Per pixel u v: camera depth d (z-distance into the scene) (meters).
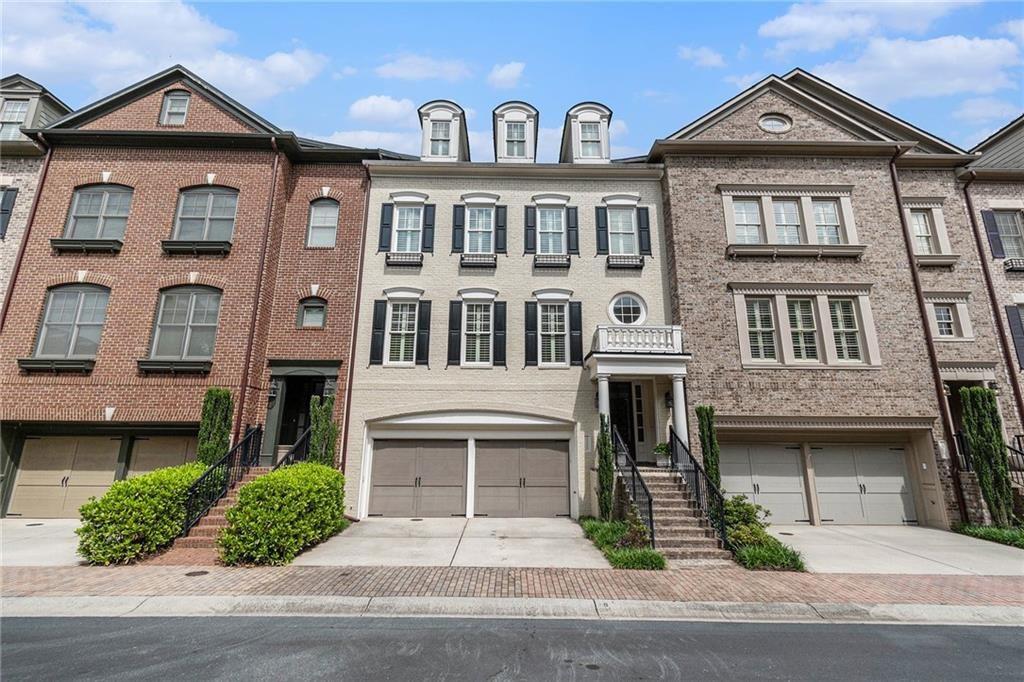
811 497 13.40
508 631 5.86
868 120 16.41
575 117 16.73
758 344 13.99
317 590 7.00
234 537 8.42
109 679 4.56
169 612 6.36
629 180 15.66
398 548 9.67
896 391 13.47
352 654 5.15
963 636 5.87
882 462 13.74
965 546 10.58
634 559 8.53
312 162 15.58
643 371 12.80
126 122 15.02
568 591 7.10
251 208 14.31
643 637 5.71
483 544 10.08
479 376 13.98
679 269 14.30
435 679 4.63
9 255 14.12
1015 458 12.96
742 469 13.59
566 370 14.05
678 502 10.76
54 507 12.69
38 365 12.84
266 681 4.53
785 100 15.79
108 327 13.22
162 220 14.19
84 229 14.18
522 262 14.89
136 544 8.54
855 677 4.76
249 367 13.02
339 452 13.27
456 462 13.77
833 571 8.48
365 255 14.87
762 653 5.30
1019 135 16.80
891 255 14.48
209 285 13.64
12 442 12.90
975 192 15.43
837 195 14.96
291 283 14.42
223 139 14.61
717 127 15.55
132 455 13.02
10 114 15.55
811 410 13.31
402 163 15.24
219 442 11.73
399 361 14.18
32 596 6.65
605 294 14.70
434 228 15.12
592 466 13.30
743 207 15.06
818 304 14.12
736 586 7.50
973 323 14.23
